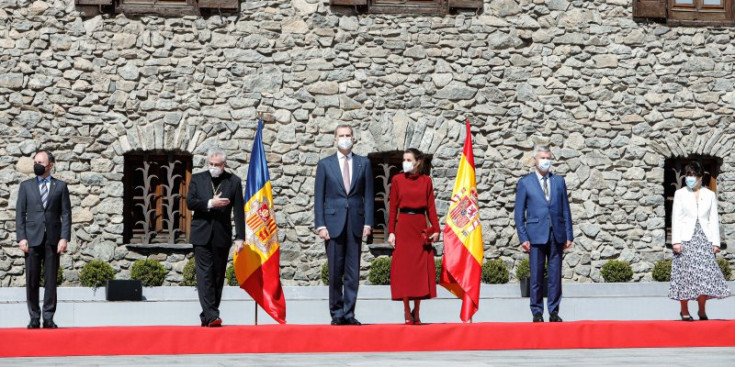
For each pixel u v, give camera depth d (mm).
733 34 16891
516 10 16500
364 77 16172
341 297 10570
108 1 15672
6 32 15695
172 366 8555
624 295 15797
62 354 9664
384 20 16250
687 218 11773
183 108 15867
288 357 9445
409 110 16250
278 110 16047
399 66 16266
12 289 15070
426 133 16250
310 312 14508
